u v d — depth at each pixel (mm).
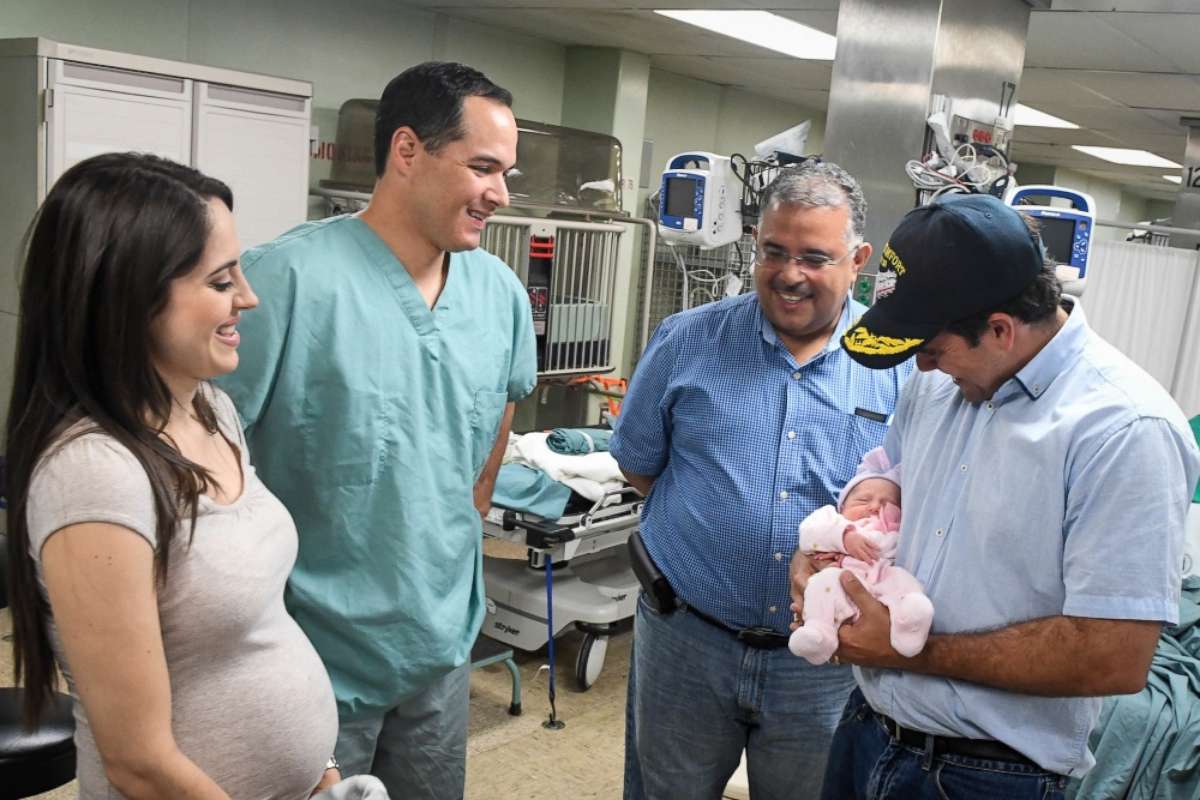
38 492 1156
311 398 1716
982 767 1475
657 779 2123
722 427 2010
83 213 1163
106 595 1134
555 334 5430
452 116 1679
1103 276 4602
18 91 3596
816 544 1642
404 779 1962
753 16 5324
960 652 1431
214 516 1271
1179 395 4602
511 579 3920
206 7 4820
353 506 1743
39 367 1192
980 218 1358
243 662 1305
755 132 8859
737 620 1987
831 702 1997
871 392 1997
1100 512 1330
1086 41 5176
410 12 5828
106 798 1255
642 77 7008
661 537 2098
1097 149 9945
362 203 5320
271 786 1342
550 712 3605
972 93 3941
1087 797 2865
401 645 1798
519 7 5566
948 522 1498
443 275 1868
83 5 4348
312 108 5379
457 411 1835
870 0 3789
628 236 7148
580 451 3828
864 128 3842
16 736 1723
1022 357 1423
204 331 1239
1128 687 1343
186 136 3961
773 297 1929
